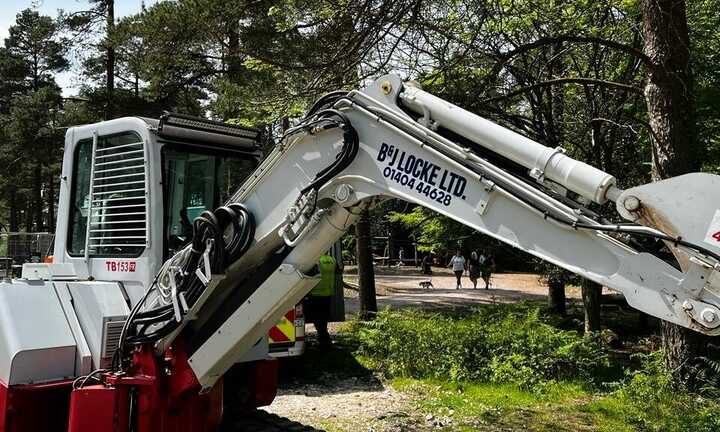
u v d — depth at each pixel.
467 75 7.61
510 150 2.89
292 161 3.51
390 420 6.34
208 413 4.26
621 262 2.57
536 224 2.79
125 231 4.43
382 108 3.24
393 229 36.59
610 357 9.37
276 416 5.44
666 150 7.32
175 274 3.75
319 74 7.07
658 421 6.29
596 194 2.65
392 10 6.72
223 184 4.85
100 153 4.68
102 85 21.48
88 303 4.26
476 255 22.84
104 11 20.36
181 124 4.48
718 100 9.20
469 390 7.59
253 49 10.87
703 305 2.38
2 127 28.86
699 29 9.45
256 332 3.71
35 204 36.91
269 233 3.56
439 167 3.04
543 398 7.25
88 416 3.76
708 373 7.21
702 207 2.41
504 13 8.14
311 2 8.02
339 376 8.30
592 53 9.89
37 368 4.00
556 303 14.16
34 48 30.88
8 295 4.13
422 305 17.06
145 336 3.86
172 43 13.50
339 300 10.34
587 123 10.27
